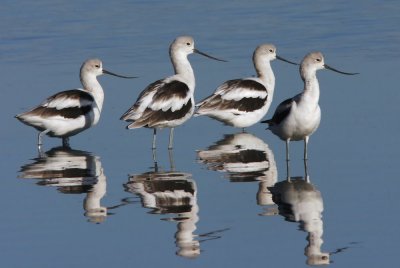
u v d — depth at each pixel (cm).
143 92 1838
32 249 1284
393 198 1443
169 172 1644
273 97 2105
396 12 2917
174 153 1780
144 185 1569
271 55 1988
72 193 1532
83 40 2683
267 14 2933
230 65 2355
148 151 1800
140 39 2669
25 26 2858
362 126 1850
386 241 1271
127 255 1255
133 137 1912
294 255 1237
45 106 1858
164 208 1445
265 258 1229
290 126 1652
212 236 1319
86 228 1363
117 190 1544
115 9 3056
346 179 1554
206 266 1209
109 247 1284
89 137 1923
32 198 1511
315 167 1638
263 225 1354
